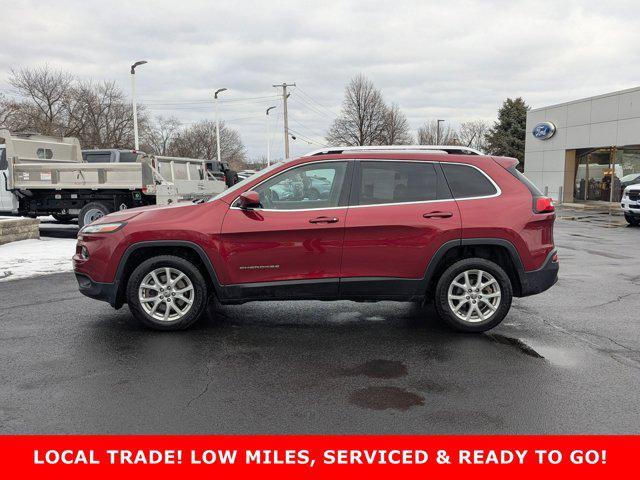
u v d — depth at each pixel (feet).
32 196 44.06
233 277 17.60
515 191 17.93
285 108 171.32
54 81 183.21
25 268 29.89
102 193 42.06
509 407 12.42
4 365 14.99
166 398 12.87
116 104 199.52
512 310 20.94
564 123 99.19
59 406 12.44
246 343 16.93
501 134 189.67
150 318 17.92
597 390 13.33
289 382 13.85
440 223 17.43
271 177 17.84
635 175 86.43
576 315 20.18
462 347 16.58
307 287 17.58
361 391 13.30
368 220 17.37
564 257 35.09
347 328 18.57
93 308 21.25
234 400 12.78
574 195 100.73
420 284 17.66
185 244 17.48
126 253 17.67
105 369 14.70
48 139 48.65
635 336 17.62
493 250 18.38
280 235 17.39
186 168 47.09
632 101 84.23
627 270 29.96
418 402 12.68
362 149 18.34
